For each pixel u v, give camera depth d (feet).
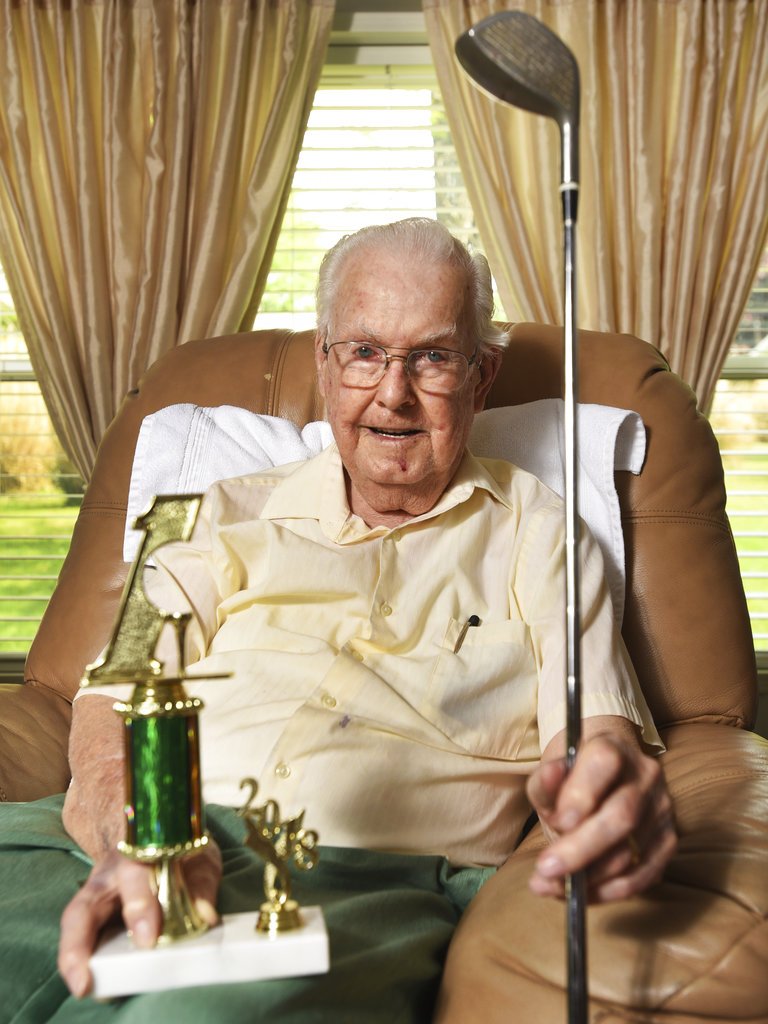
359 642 4.20
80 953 2.33
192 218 8.73
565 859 2.29
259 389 5.97
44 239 8.81
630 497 5.20
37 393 10.07
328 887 3.46
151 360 8.70
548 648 4.14
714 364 8.57
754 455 9.71
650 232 8.49
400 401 4.15
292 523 4.55
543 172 8.63
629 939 2.74
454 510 4.46
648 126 8.50
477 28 2.32
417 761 3.86
